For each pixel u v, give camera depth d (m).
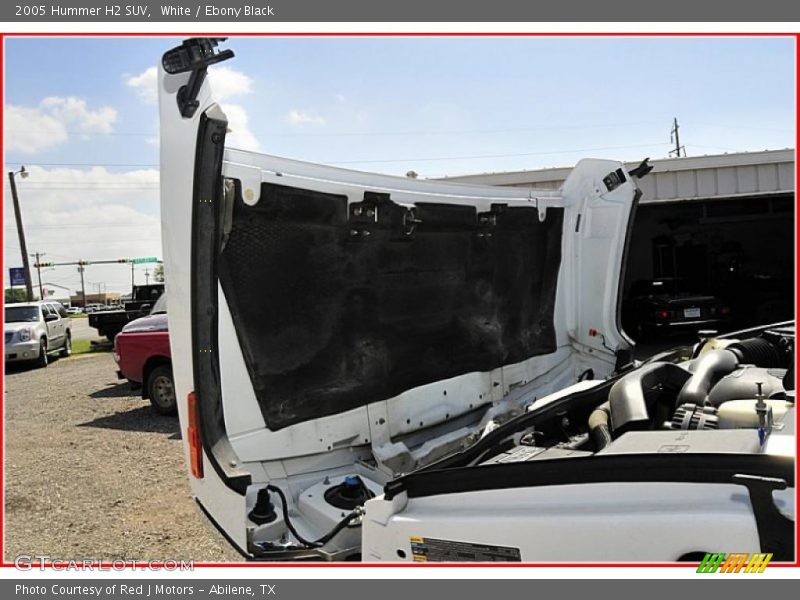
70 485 5.66
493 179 11.30
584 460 1.90
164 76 2.29
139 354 8.55
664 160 11.97
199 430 2.30
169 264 2.35
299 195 2.86
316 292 3.07
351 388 3.24
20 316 16.36
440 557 2.08
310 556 2.52
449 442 3.62
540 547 1.87
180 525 4.61
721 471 1.72
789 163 11.52
